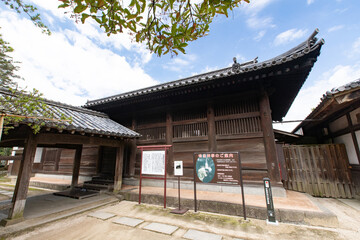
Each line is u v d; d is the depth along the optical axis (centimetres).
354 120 621
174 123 740
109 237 347
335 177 638
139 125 832
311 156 682
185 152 689
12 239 337
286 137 930
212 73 848
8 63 1216
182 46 174
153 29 167
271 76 547
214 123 660
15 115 297
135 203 581
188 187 655
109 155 869
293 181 690
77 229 385
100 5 136
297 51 468
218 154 479
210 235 345
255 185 557
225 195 552
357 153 612
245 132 606
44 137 457
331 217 373
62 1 134
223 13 153
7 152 2300
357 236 332
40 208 479
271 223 389
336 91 465
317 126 959
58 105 626
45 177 1076
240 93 642
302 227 375
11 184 1017
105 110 895
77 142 538
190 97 718
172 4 156
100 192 655
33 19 232
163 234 355
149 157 582
